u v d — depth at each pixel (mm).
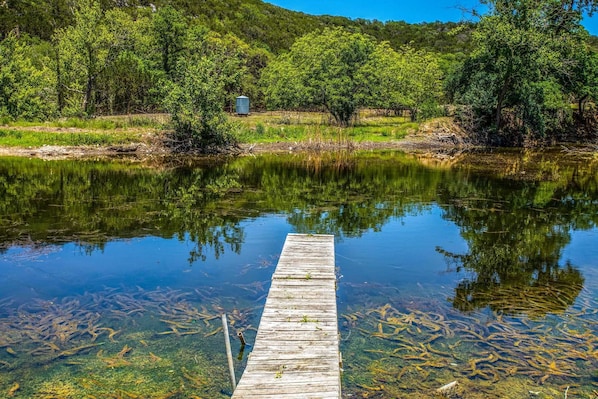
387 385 4812
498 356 5371
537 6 28422
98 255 8758
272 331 5340
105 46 32375
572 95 33125
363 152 26344
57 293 7059
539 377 4988
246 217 11797
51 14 58031
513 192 15547
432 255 9148
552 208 13281
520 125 30469
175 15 40875
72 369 5074
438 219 11883
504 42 27719
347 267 8422
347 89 31516
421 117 33625
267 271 8070
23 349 5457
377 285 7582
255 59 52469
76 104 29938
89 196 13898
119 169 19141
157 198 13812
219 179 17297
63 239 9688
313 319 5641
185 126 24766
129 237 9930
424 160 23438
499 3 28688
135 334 5812
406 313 6551
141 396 4629
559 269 8508
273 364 4656
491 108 30219
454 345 5613
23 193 14172
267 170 19656
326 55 31953
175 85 24609
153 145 24172
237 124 26391
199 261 8539
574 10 30281
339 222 11477
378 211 12648
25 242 9453
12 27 51844
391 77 33656
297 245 8703
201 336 5785
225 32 70562
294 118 35938
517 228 11188
